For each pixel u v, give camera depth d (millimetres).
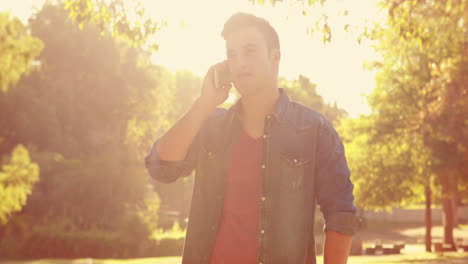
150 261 37125
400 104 33875
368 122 35875
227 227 1799
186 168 1920
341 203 1837
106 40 57125
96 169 48375
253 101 1862
